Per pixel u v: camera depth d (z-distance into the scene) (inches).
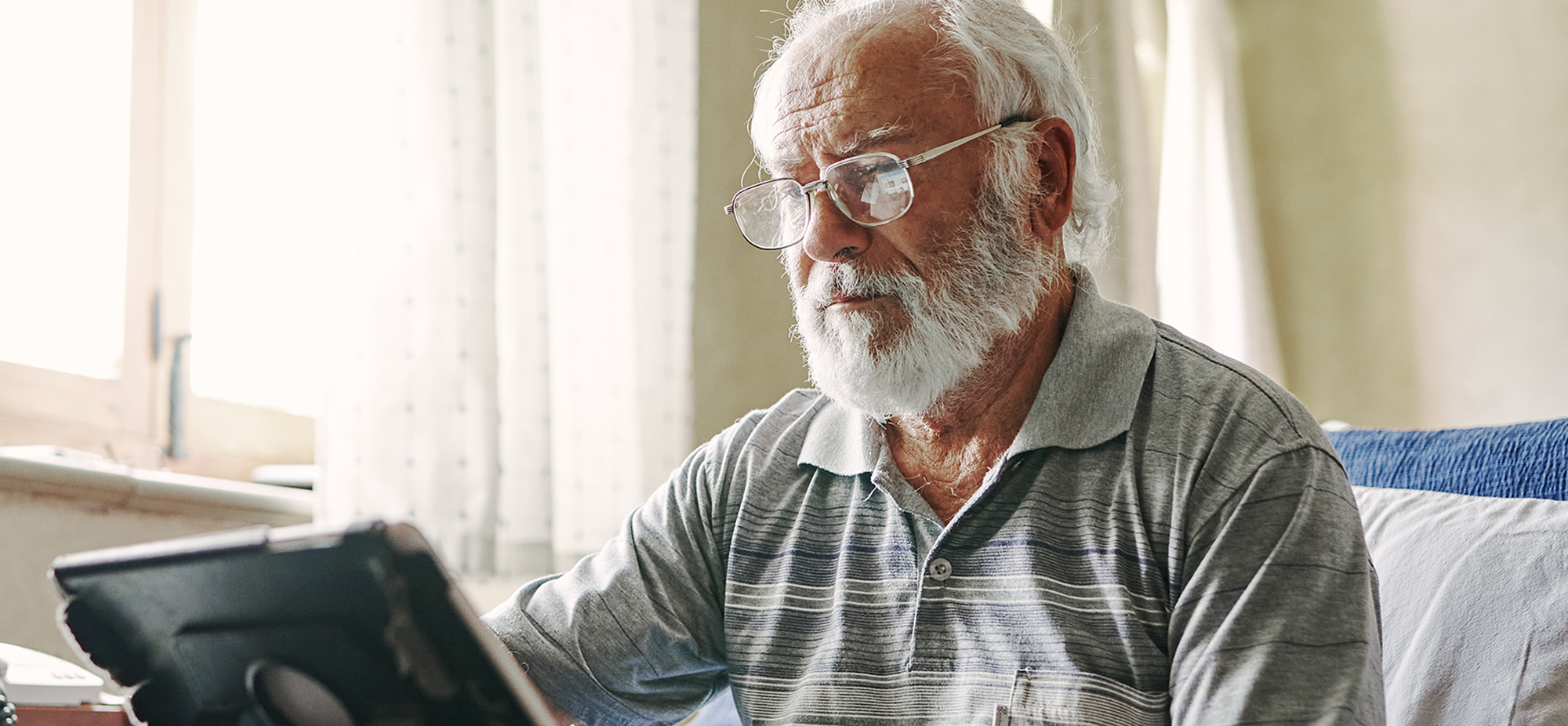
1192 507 41.9
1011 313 47.3
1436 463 56.9
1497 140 160.9
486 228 89.2
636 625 50.3
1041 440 45.5
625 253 104.0
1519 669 44.9
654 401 105.8
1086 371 46.8
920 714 44.2
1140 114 154.0
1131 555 42.6
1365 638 37.6
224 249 95.0
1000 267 47.7
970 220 47.4
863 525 48.6
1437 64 165.9
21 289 79.8
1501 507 50.7
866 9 50.3
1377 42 171.2
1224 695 37.4
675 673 51.5
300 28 101.2
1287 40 177.9
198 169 93.0
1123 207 148.6
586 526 96.4
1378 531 54.6
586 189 101.7
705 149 115.1
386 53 87.4
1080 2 149.3
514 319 92.2
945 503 49.1
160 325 87.9
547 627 49.9
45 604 68.6
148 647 29.7
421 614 26.0
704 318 114.0
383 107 86.9
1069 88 52.2
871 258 47.1
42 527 68.6
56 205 82.1
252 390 97.5
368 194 85.7
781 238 50.6
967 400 48.3
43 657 47.6
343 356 84.0
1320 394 171.3
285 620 27.1
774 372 118.0
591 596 50.6
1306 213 174.4
